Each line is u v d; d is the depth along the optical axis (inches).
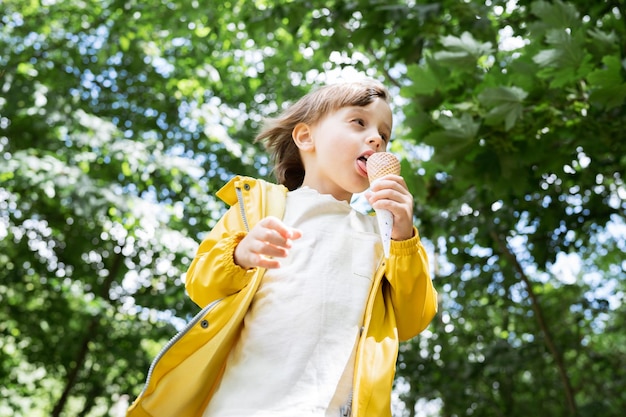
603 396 398.3
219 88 393.1
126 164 334.3
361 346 72.5
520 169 169.8
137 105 414.9
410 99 163.8
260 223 68.6
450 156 153.7
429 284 78.5
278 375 69.7
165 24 353.1
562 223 270.8
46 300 427.2
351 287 75.6
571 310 424.8
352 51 266.1
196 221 398.9
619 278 470.9
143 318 402.6
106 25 395.2
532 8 148.8
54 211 411.5
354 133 81.0
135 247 416.2
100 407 537.3
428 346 415.2
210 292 72.6
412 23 204.4
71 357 442.6
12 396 480.4
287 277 74.5
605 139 171.6
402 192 74.4
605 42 145.5
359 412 69.5
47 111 330.3
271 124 90.4
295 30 237.6
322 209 80.3
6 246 420.2
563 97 157.6
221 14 341.1
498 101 144.6
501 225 286.2
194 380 71.8
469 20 203.8
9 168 303.4
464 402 389.1
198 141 405.1
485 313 434.6
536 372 422.3
